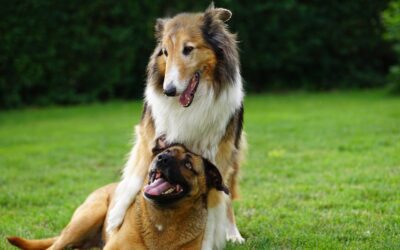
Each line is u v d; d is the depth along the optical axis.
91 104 25.08
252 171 12.11
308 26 27.98
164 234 6.98
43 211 9.59
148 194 6.73
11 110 23.77
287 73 29.31
